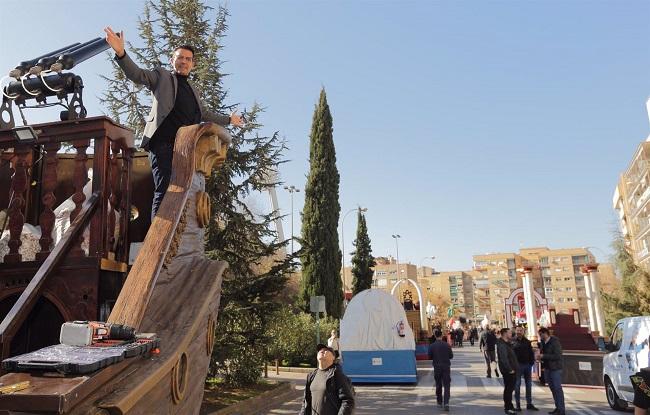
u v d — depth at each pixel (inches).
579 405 467.5
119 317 89.7
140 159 172.1
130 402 70.1
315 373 202.5
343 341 644.7
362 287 1432.1
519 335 454.6
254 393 466.0
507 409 419.2
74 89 167.9
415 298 2245.3
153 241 106.0
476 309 5753.0
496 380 659.4
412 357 625.0
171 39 487.8
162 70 148.6
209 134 132.4
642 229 2010.3
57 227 147.3
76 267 126.0
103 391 69.8
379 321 638.5
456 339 1696.6
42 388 60.2
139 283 96.7
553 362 417.4
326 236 1026.1
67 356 67.8
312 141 1099.3
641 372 142.9
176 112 149.2
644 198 1947.6
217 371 450.9
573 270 5511.8
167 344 92.4
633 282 1202.6
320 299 647.1
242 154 461.7
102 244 131.2
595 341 740.0
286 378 687.7
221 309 415.8
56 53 168.2
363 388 593.3
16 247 137.7
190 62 158.2
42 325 127.7
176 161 124.6
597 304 908.0
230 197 461.7
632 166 2106.3
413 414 415.5
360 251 1453.0
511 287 5580.7
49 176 140.9
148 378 77.0
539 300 1218.6
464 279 5910.4
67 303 124.0
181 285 113.7
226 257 446.0
